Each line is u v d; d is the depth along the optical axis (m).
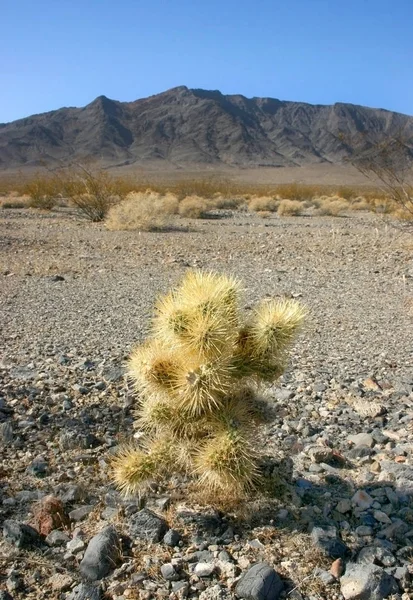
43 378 6.41
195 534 3.56
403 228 22.98
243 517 3.69
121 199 33.00
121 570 3.27
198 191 48.72
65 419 5.29
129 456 3.70
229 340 3.44
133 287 12.19
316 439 4.96
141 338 8.20
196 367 3.39
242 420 3.54
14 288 12.05
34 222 25.94
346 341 8.25
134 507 3.80
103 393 5.93
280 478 3.97
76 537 3.55
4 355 7.39
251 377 3.65
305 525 3.65
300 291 11.78
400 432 5.18
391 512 3.82
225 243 18.75
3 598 3.10
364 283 12.66
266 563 3.24
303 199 46.41
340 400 5.97
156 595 3.10
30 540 3.53
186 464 3.79
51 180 35.62
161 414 3.57
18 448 4.75
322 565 3.32
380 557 3.33
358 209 37.22
